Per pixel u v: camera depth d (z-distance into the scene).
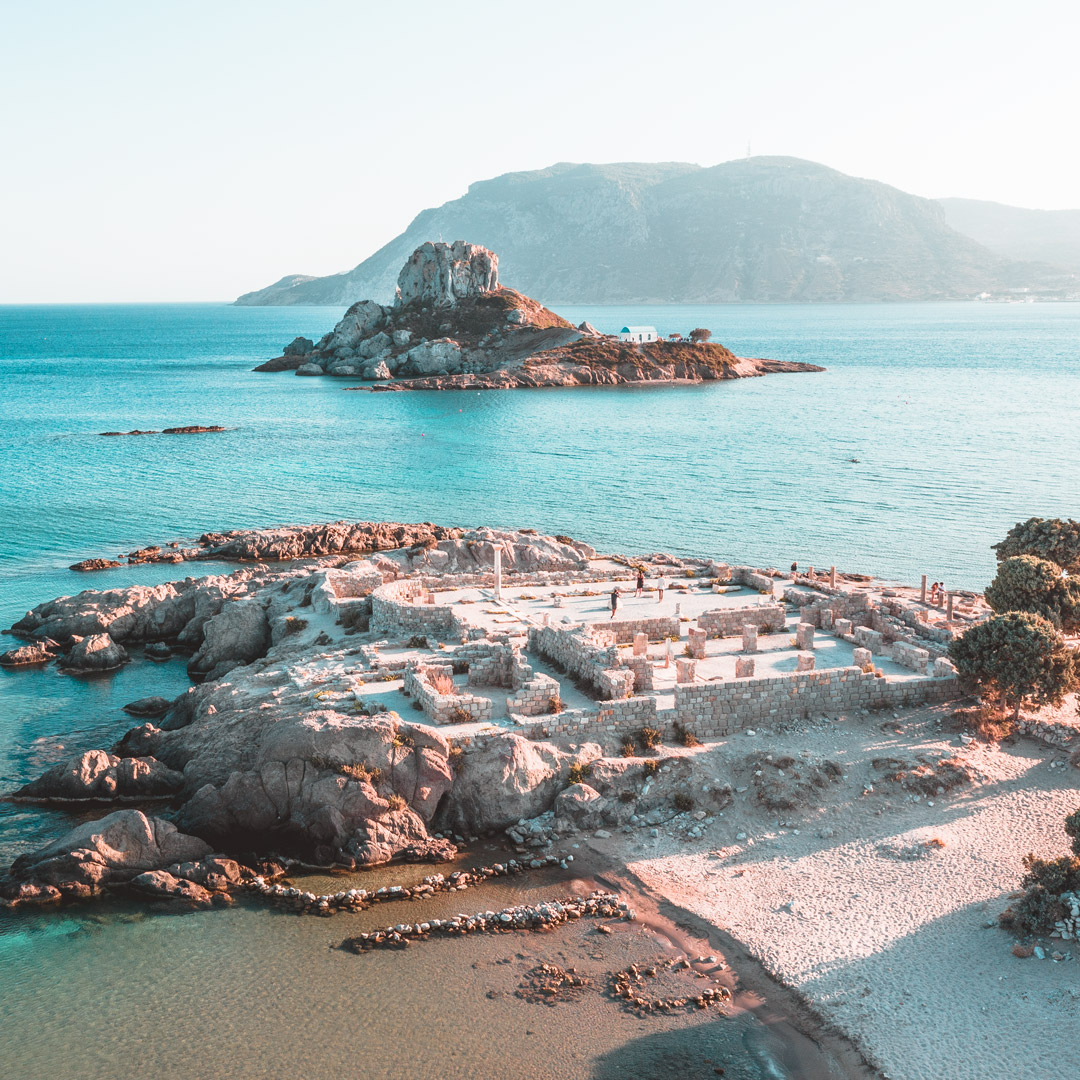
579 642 51.53
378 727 44.00
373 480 138.75
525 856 42.19
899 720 50.75
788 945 36.41
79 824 45.59
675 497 124.62
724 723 49.38
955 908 37.94
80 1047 31.73
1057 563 65.88
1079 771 46.72
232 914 38.59
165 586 77.81
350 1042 31.88
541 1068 30.83
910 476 134.50
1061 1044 31.08
